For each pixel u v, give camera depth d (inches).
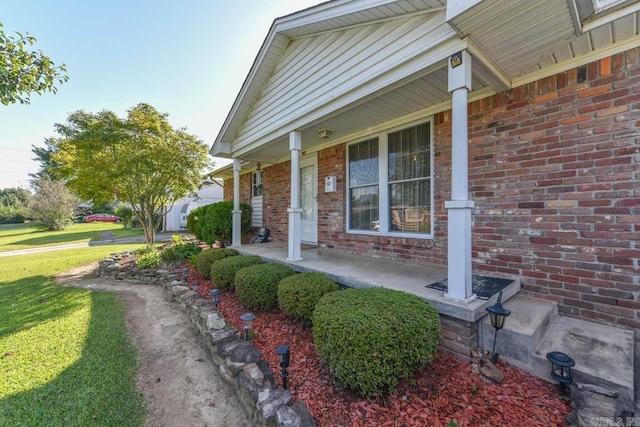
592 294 100.7
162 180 294.7
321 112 152.4
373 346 70.0
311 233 244.8
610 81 97.2
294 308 112.3
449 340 93.0
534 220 114.1
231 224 303.6
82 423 72.3
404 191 168.2
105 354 107.6
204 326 119.4
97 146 255.4
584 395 66.6
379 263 160.9
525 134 116.5
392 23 113.2
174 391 86.4
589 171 101.3
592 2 79.2
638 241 91.9
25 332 126.6
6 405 78.5
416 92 132.3
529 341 79.8
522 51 98.3
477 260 130.8
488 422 63.2
